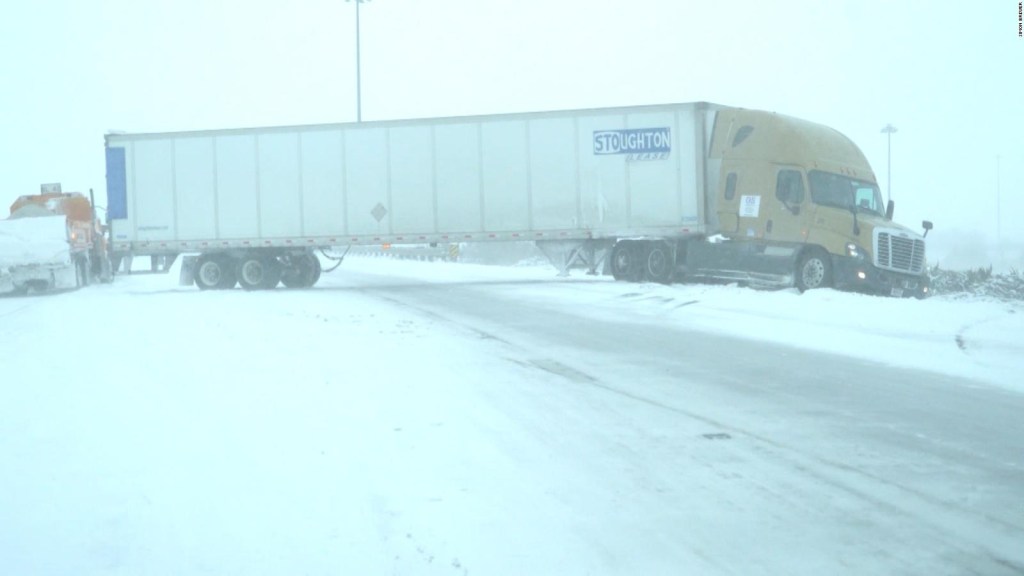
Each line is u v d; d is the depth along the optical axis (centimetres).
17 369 1348
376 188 2780
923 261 2322
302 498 709
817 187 2292
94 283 3741
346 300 2398
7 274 3167
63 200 3681
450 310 2086
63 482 765
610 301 2252
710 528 636
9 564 591
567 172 2712
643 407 1021
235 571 572
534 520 655
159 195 2819
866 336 1566
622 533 628
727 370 1259
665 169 2652
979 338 1533
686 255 2650
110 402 1086
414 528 641
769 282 2364
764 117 2448
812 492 714
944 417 966
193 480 762
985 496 703
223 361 1366
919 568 563
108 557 600
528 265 4888
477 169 2750
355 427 932
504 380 1186
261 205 2805
